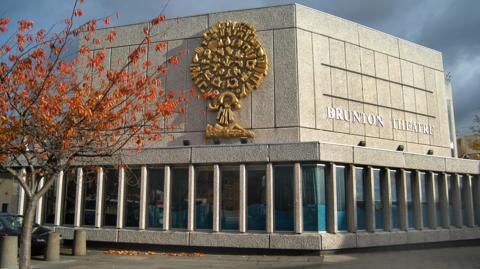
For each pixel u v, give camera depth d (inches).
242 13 795.4
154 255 690.8
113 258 657.6
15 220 705.6
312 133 753.6
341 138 789.9
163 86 807.7
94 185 782.5
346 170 738.8
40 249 673.6
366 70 852.6
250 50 773.9
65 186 807.7
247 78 767.7
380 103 862.5
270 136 746.8
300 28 775.7
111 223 768.9
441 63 995.3
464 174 924.6
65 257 665.0
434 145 938.7
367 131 829.8
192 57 802.8
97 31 860.6
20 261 406.9
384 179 786.8
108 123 447.2
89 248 761.0
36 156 435.8
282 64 764.0
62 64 454.9
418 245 810.2
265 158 703.1
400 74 909.2
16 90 422.9
